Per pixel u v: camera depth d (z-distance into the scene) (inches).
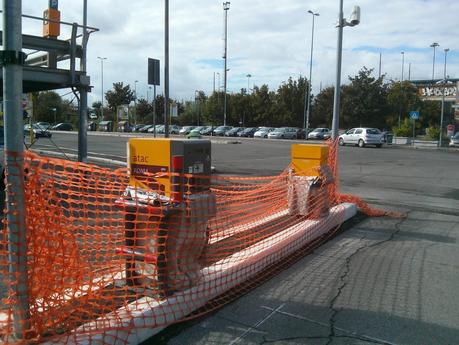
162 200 152.6
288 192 284.8
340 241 261.6
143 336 137.5
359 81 2335.1
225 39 2244.1
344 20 351.9
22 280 121.3
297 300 172.7
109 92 3622.0
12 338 123.6
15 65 116.3
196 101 3400.6
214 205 169.6
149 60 489.1
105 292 156.9
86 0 577.0
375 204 387.9
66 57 432.1
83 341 124.4
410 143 1675.7
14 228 119.2
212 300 167.2
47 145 1023.0
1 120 511.5
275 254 213.2
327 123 2751.0
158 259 150.6
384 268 213.3
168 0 511.8
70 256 137.6
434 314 162.7
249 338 142.0
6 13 114.2
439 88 2701.8
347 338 143.6
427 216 339.3
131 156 163.6
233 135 2384.4
